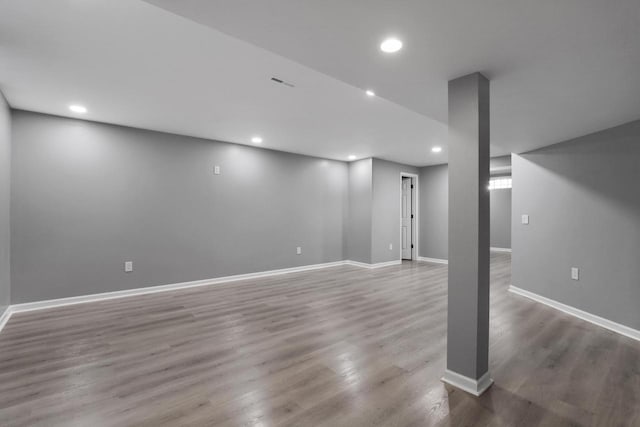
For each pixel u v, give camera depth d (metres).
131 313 3.67
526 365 2.47
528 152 4.45
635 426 1.74
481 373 2.13
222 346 2.78
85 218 4.10
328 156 6.71
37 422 1.77
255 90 3.13
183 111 3.77
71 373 2.31
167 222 4.76
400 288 4.96
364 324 3.35
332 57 2.02
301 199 6.47
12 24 2.01
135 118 4.05
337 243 7.13
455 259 2.22
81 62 2.53
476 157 2.14
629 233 3.13
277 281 5.44
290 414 1.84
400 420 1.79
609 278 3.29
